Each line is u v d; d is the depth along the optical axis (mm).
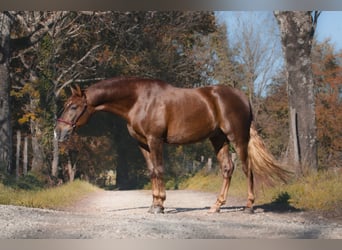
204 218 9797
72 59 32562
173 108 10406
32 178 23047
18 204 13414
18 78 32375
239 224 8930
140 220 9008
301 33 15594
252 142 10742
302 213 10562
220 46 36469
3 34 20953
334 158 29297
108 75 33312
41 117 30000
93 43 31234
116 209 13016
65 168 40281
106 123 40375
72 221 8766
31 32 24109
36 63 30641
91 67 31938
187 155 43344
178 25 30734
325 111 32125
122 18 27531
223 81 36688
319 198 11375
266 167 10586
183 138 10531
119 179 43969
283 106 35375
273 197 12734
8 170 20828
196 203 14922
